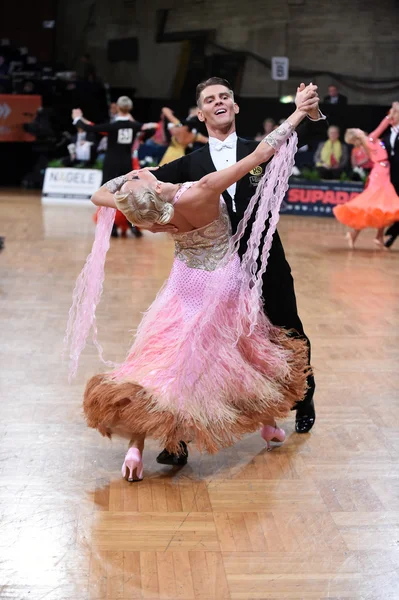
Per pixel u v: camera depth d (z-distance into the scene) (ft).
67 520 9.23
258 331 10.62
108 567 8.26
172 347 10.07
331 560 8.49
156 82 55.62
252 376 10.20
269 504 9.77
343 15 50.67
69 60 58.13
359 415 12.75
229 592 7.86
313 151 43.01
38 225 34.12
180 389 9.71
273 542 8.84
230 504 9.75
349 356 15.92
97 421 10.02
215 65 53.72
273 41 52.11
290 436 11.93
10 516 9.27
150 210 9.31
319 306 20.20
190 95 54.65
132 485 10.23
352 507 9.71
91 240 30.37
